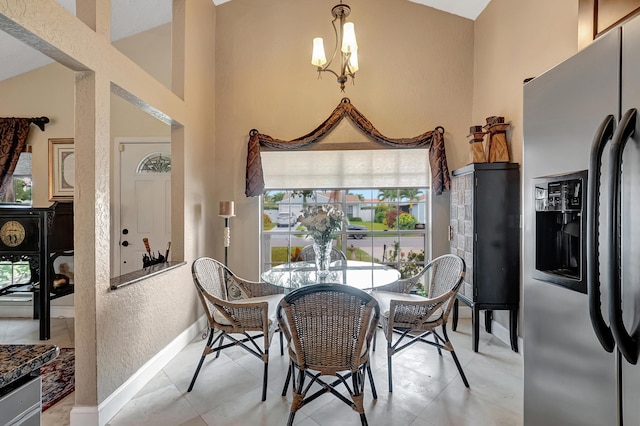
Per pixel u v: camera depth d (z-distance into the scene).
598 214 0.91
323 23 3.68
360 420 1.87
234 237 3.71
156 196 3.82
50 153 3.75
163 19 3.64
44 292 3.08
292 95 3.70
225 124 3.71
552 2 2.40
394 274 2.54
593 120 0.99
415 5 3.65
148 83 2.35
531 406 1.30
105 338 1.89
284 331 1.86
